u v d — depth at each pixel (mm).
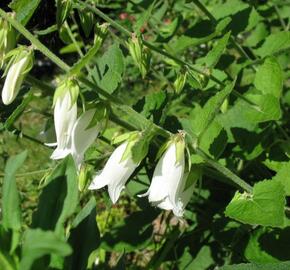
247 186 249
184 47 321
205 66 308
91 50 209
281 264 228
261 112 296
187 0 322
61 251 127
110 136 373
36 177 451
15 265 159
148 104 281
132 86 667
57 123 220
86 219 187
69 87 216
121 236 339
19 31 217
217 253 340
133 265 414
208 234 346
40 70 755
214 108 236
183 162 230
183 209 247
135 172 300
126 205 470
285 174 268
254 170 349
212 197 359
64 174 166
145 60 262
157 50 287
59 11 250
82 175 277
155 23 421
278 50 332
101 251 380
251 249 289
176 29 355
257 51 349
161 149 232
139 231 339
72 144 227
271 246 285
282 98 382
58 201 163
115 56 269
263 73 299
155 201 246
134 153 221
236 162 350
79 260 182
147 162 314
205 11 326
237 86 358
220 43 294
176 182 230
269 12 415
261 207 238
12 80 217
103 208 479
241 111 313
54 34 341
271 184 239
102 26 263
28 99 224
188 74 291
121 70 267
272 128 316
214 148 266
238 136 309
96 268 276
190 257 345
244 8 344
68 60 548
